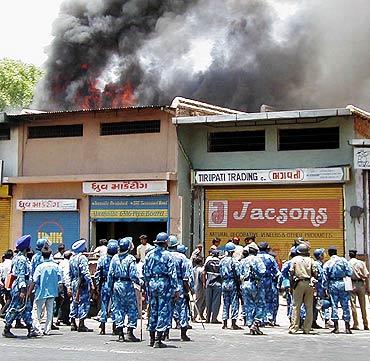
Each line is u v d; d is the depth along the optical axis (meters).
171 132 22.33
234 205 21.98
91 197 23.23
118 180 22.58
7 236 24.59
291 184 21.36
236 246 17.20
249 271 13.98
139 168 22.72
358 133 21.09
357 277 14.88
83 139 23.72
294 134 21.66
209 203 22.30
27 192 24.38
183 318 12.76
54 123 24.23
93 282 14.65
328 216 20.81
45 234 23.91
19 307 12.82
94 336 13.24
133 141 22.89
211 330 14.75
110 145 23.25
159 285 11.66
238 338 13.19
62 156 24.03
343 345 12.11
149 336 13.00
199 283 16.36
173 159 22.17
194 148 22.73
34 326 13.66
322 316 15.12
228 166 22.25
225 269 15.07
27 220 24.27
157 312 11.69
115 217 22.80
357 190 20.52
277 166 21.64
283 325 15.77
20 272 12.76
